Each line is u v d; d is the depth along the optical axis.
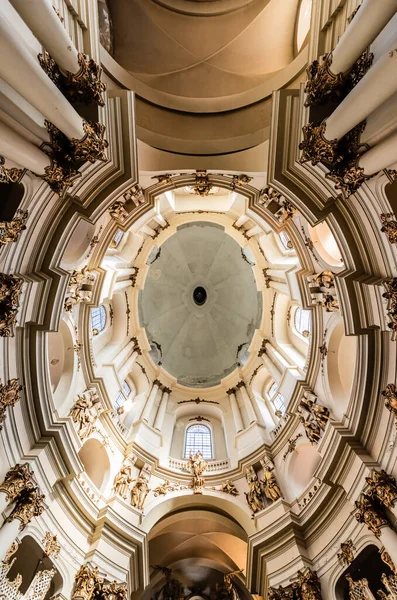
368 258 11.05
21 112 7.73
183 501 15.87
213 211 21.53
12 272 10.16
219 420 22.42
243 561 17.11
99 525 12.78
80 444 13.12
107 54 11.61
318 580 11.43
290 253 18.75
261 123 12.22
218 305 28.11
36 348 11.16
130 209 14.51
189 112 12.76
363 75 7.86
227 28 13.64
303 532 12.89
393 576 9.49
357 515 10.56
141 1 13.34
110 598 11.15
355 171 8.83
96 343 19.48
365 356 11.32
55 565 10.77
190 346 27.45
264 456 16.53
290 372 17.42
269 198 13.62
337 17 9.13
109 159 10.73
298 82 11.42
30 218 10.20
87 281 15.35
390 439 10.49
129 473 15.43
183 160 12.21
